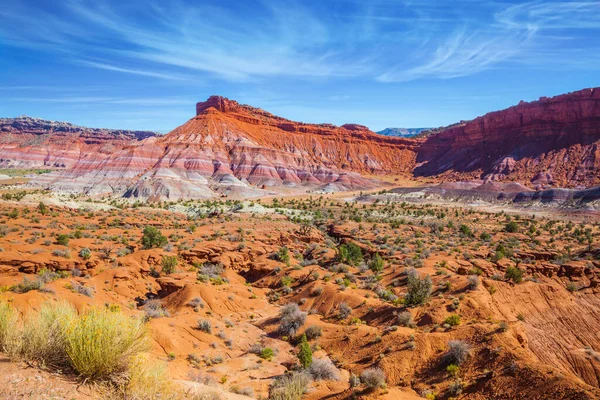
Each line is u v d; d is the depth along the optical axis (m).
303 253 68.94
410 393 23.55
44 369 6.58
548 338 36.28
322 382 24.98
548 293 45.59
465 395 22.03
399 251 68.19
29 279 34.59
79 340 6.78
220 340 32.47
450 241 81.25
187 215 112.50
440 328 31.58
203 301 39.59
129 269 44.38
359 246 71.88
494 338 25.98
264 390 24.09
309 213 122.12
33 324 7.06
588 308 45.16
